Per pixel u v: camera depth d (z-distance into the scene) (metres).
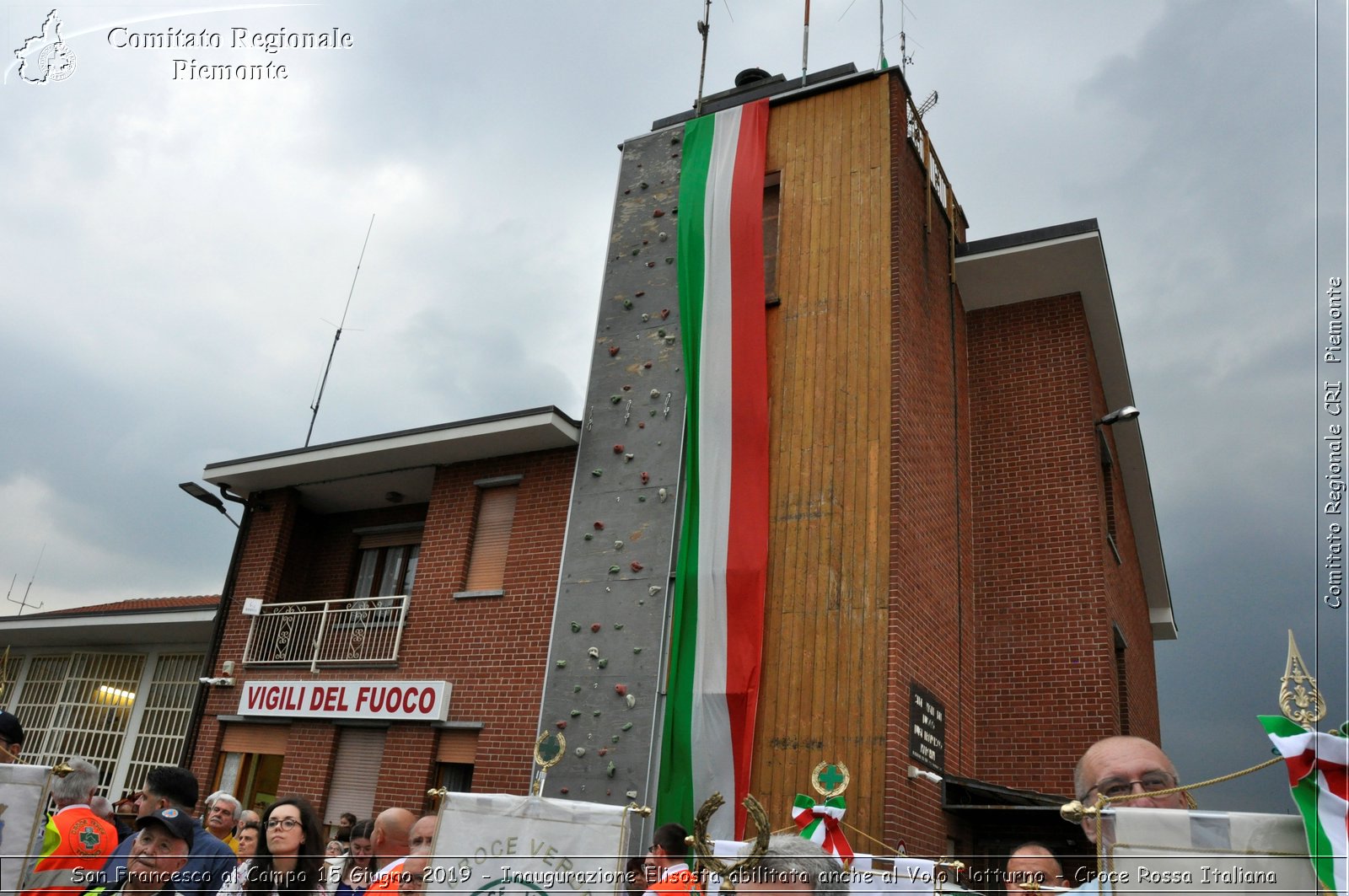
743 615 10.82
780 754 10.17
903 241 12.13
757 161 13.32
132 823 12.73
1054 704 12.31
